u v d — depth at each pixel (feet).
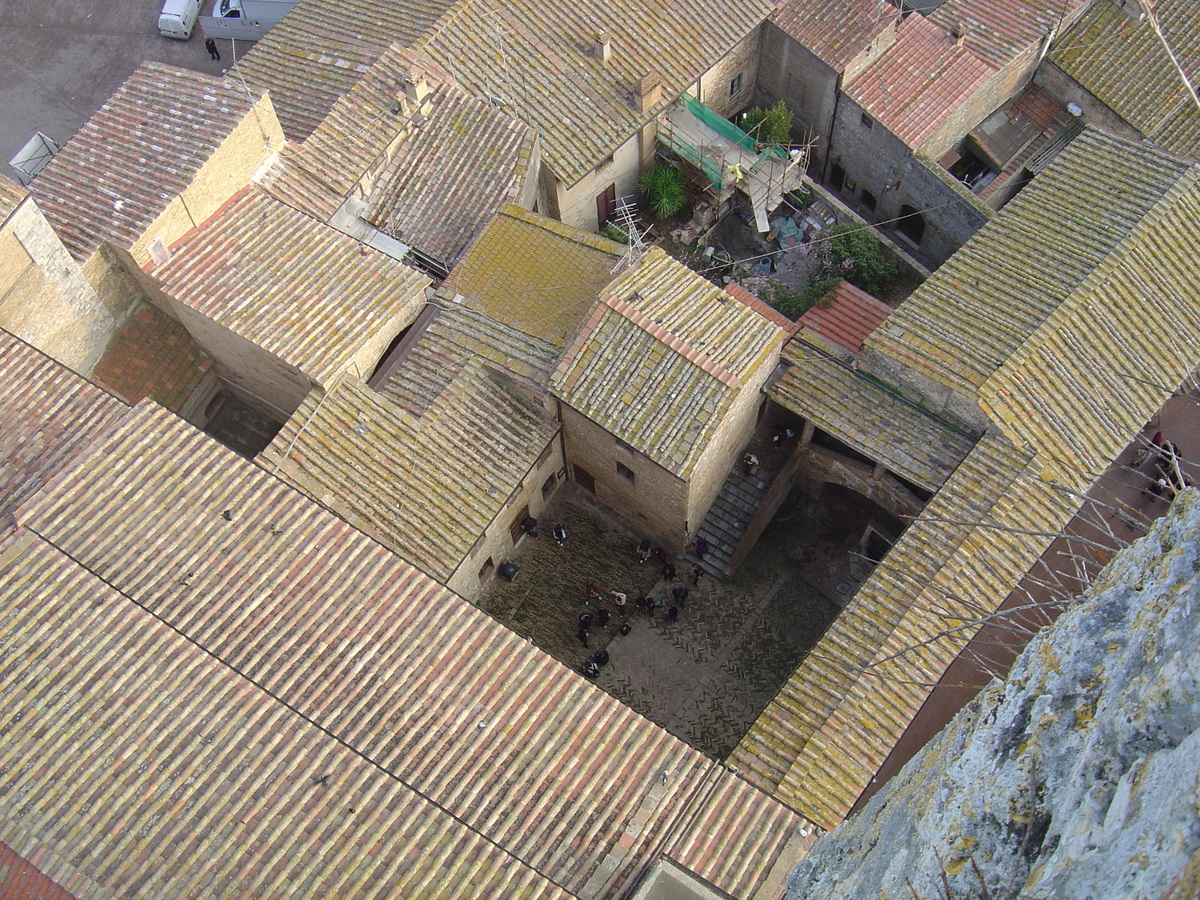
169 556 76.59
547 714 72.59
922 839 34.47
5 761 67.92
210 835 65.51
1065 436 92.22
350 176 106.63
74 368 99.30
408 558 92.84
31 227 88.12
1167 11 125.90
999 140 129.49
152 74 102.47
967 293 98.48
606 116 116.47
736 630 109.60
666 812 69.21
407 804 67.26
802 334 102.89
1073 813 29.19
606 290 95.86
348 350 94.99
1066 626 34.37
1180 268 97.91
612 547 112.68
